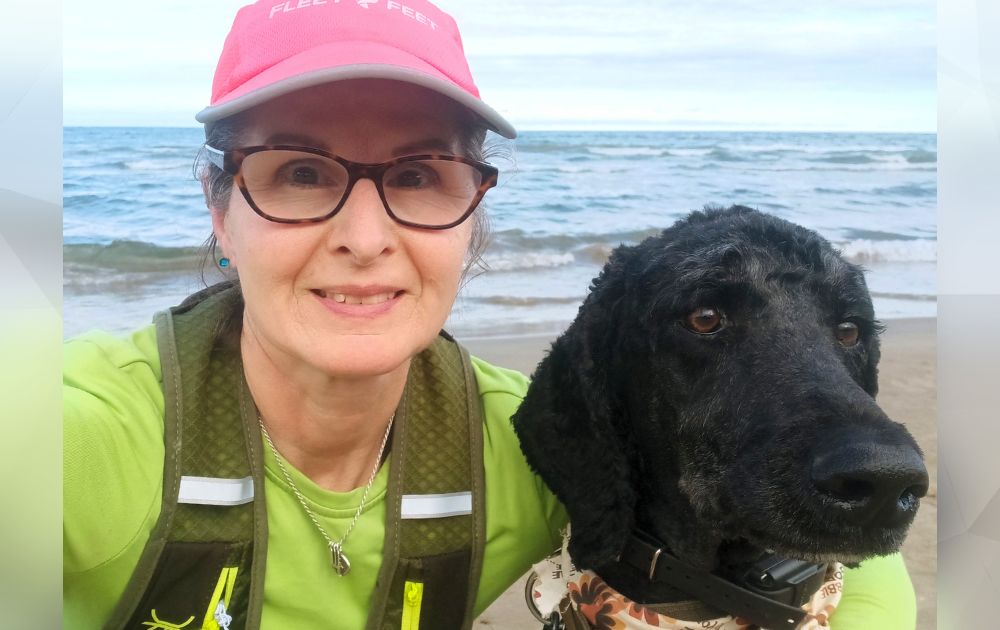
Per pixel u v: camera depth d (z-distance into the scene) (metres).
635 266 0.53
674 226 0.55
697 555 0.49
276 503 0.47
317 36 0.43
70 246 1.60
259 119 0.43
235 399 0.47
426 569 0.48
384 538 0.48
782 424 0.43
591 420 0.51
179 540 0.44
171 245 1.63
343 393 0.45
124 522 0.44
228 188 0.45
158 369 0.48
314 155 0.42
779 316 0.47
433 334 0.45
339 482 0.49
